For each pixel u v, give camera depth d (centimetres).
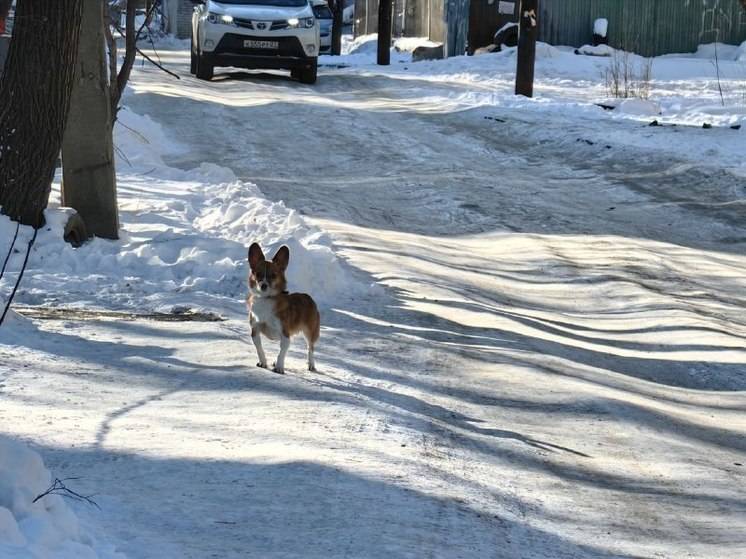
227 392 792
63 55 1252
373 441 675
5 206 1269
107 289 1168
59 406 727
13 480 442
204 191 1825
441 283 1349
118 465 583
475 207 1906
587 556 510
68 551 414
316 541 479
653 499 630
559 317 1230
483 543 505
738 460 740
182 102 2988
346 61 4891
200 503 525
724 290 1392
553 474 665
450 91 3444
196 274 1232
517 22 4609
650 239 1683
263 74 3844
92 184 1362
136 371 850
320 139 2555
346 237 1606
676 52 4594
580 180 2147
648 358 1059
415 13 5738
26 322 988
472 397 851
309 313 873
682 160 2203
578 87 3616
